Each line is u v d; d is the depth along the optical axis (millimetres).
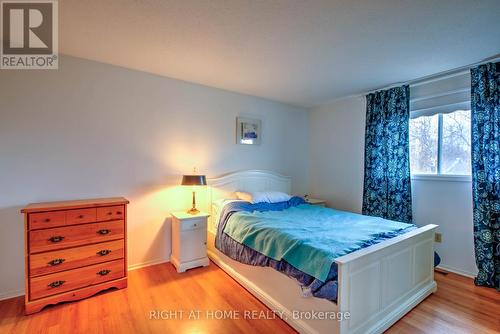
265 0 1603
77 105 2539
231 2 1629
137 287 2455
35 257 2020
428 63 2584
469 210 2734
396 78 3041
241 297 2287
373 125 3510
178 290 2404
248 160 3861
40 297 2043
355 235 2100
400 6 1646
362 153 3758
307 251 1800
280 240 2049
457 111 2850
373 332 1758
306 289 1712
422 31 1960
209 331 1822
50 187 2412
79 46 2291
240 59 2537
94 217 2279
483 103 2512
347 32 1991
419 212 3131
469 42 2129
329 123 4281
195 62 2627
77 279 2201
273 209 3158
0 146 2203
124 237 2439
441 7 1647
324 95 3801
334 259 1624
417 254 2234
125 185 2826
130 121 2842
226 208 2994
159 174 3047
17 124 2268
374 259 1788
